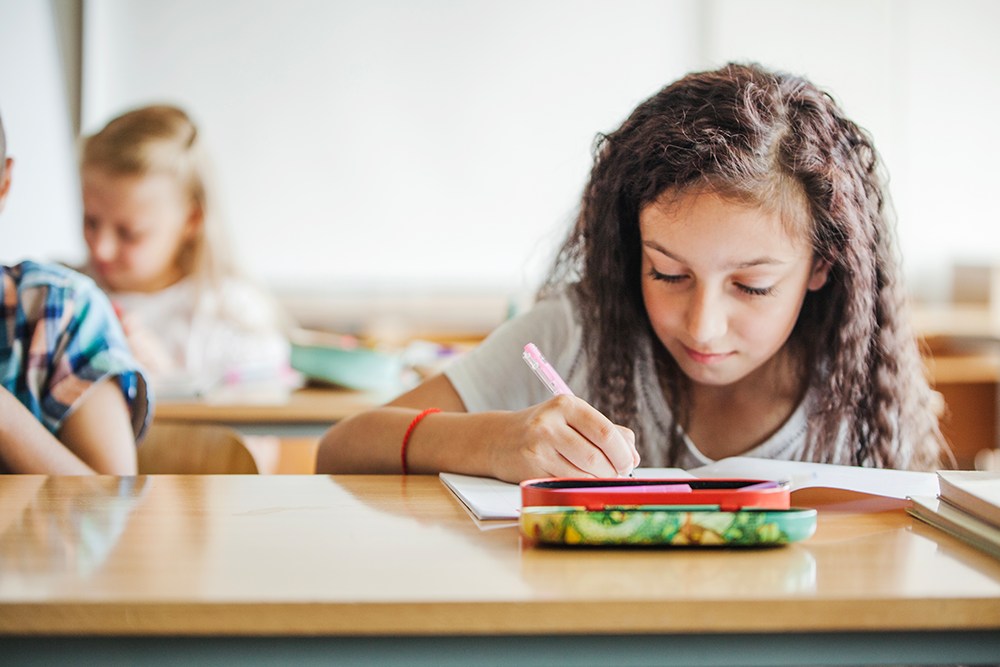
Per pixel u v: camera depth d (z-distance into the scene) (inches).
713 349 44.9
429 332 157.6
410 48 162.1
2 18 150.3
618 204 49.3
